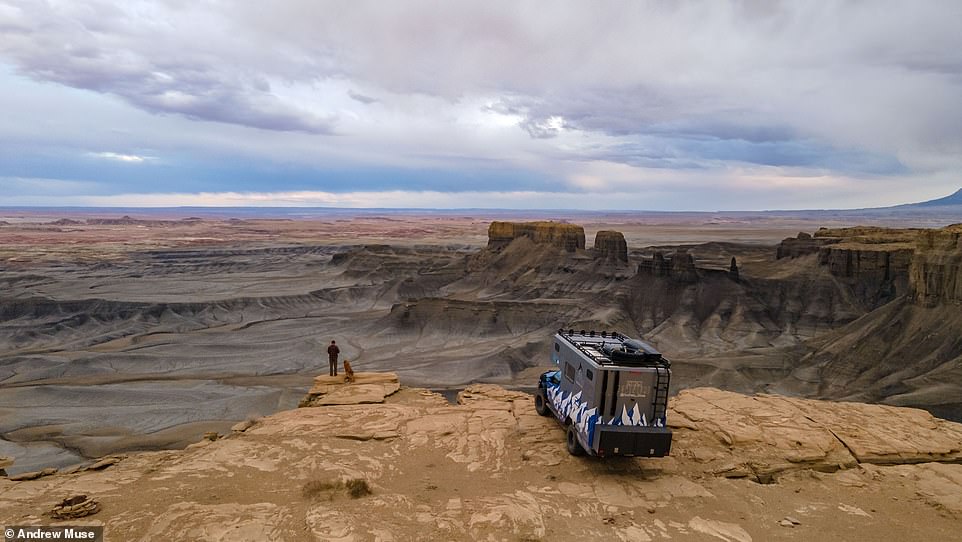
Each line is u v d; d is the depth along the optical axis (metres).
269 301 150.00
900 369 75.19
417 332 120.69
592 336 18.31
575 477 14.81
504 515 12.36
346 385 25.56
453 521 12.03
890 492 14.16
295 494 13.45
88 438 55.50
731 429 17.59
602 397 14.23
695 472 15.18
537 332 117.25
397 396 24.42
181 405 66.62
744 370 83.44
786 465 15.53
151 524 11.21
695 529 12.11
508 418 20.11
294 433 18.61
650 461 15.77
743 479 14.97
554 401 18.06
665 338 114.38
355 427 19.20
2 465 15.23
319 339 112.62
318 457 16.28
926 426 18.30
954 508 13.20
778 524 12.43
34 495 12.82
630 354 14.55
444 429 18.91
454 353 104.62
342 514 11.91
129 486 13.62
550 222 192.75
